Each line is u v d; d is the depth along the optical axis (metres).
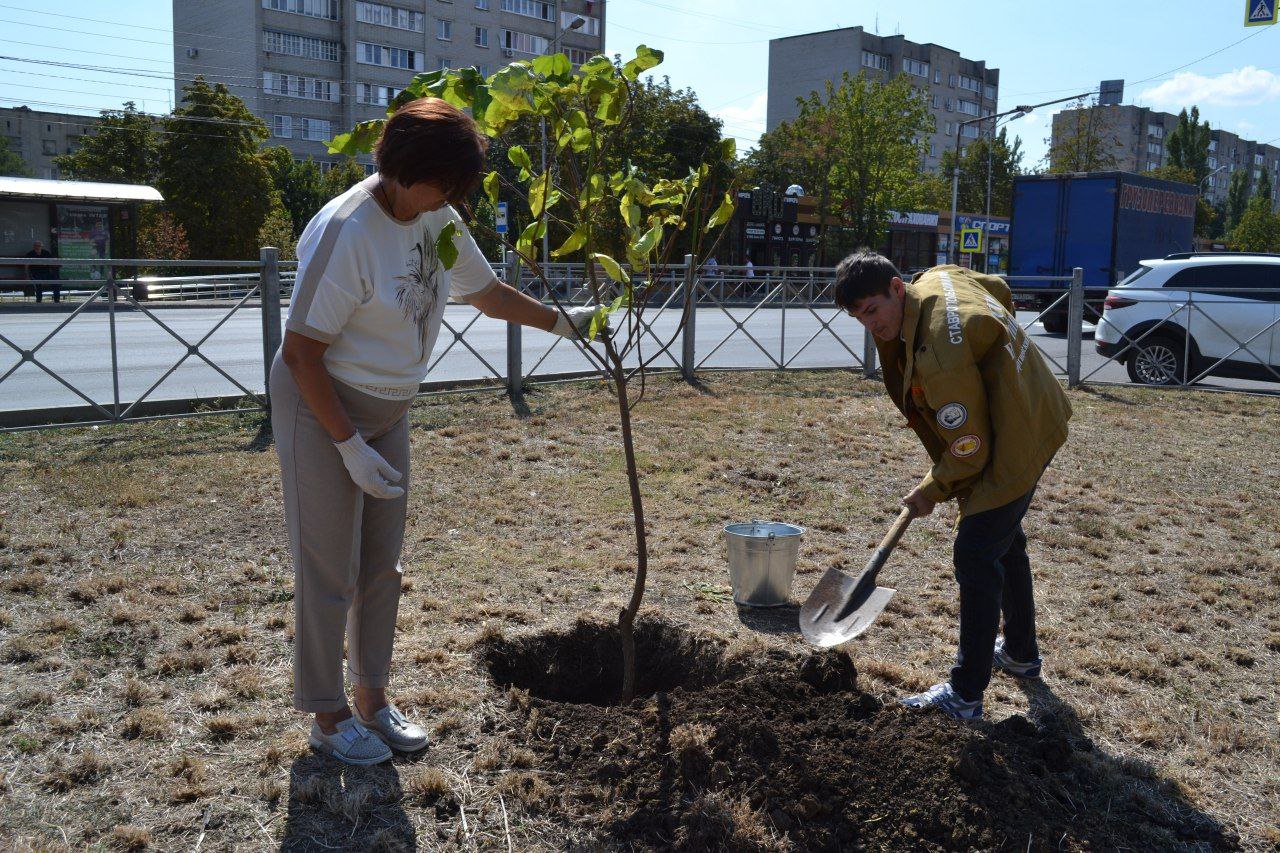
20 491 5.01
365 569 2.63
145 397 6.76
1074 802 2.56
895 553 4.70
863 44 75.25
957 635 3.72
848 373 10.52
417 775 2.57
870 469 6.36
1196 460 6.83
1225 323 10.02
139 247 28.52
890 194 39.34
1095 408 8.73
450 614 3.70
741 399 8.60
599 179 2.53
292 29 53.44
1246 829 2.55
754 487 5.81
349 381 2.36
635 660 3.62
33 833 2.26
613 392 8.52
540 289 14.34
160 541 4.38
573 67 2.50
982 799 2.41
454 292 2.74
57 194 21.89
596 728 2.79
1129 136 103.81
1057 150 45.88
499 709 2.95
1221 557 4.76
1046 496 5.84
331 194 47.56
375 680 2.70
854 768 2.52
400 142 2.11
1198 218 64.94
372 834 2.33
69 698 2.92
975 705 2.98
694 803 2.44
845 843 2.33
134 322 14.02
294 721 2.84
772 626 3.74
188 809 2.39
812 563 4.52
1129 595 4.25
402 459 2.60
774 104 79.38
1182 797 2.67
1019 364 2.74
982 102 88.69
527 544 4.63
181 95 55.94
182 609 3.61
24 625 3.42
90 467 5.49
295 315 2.21
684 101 32.44
